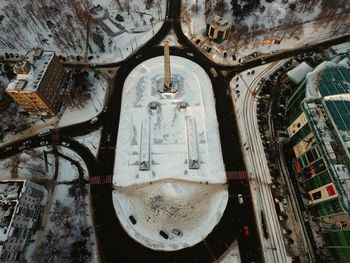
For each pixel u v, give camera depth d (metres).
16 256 85.88
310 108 93.44
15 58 139.38
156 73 133.12
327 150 85.94
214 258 90.62
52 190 103.06
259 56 137.00
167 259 90.62
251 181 104.19
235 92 125.81
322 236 93.94
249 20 148.75
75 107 122.19
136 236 94.62
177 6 157.62
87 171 106.81
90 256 90.88
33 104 112.31
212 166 107.75
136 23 151.25
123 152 111.19
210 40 141.88
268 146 111.62
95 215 98.12
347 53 120.00
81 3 157.25
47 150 111.69
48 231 95.19
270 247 92.19
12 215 82.38
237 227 95.75
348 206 78.00
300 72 120.69
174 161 109.06
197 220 97.88
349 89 97.12
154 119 119.25
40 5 156.00
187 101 123.81
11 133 115.56
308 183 99.44
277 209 98.50
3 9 155.12
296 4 153.88
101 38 141.75
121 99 125.19
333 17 146.12
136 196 102.44
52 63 114.19
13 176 105.19
